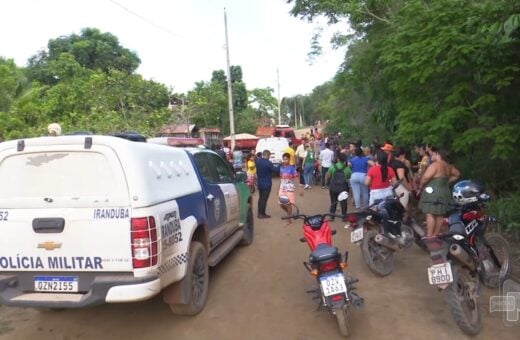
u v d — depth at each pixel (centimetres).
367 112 1861
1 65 1875
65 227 397
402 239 623
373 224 618
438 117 741
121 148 400
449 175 669
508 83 651
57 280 404
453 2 733
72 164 407
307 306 525
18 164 415
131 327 481
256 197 1540
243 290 589
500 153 698
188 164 557
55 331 479
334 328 463
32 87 2130
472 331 423
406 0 1038
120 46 4412
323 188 1669
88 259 396
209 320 492
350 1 1234
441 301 522
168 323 488
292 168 1030
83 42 4094
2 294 405
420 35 744
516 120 742
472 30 683
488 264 523
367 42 1345
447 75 747
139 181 397
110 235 391
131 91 1705
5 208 411
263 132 3828
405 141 833
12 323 503
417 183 910
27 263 406
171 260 437
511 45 641
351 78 1212
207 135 3719
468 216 511
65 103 1939
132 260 389
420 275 619
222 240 674
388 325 463
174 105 2481
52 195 406
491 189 870
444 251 427
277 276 646
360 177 979
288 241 862
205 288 530
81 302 390
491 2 654
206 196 579
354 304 448
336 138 2639
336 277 442
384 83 1109
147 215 393
